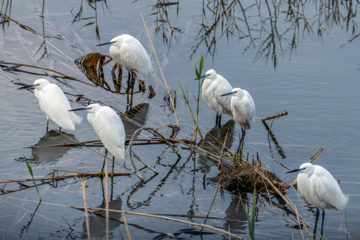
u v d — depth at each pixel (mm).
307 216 10008
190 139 13445
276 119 14438
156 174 11500
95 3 23734
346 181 11242
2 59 17344
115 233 9078
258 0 25594
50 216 9484
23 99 14805
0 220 9227
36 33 19750
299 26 22094
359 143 13078
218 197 10617
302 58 18750
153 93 16391
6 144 12195
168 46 19688
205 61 18359
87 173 11117
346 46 19875
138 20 21953
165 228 9328
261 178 10969
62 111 12695
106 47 19547
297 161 12266
